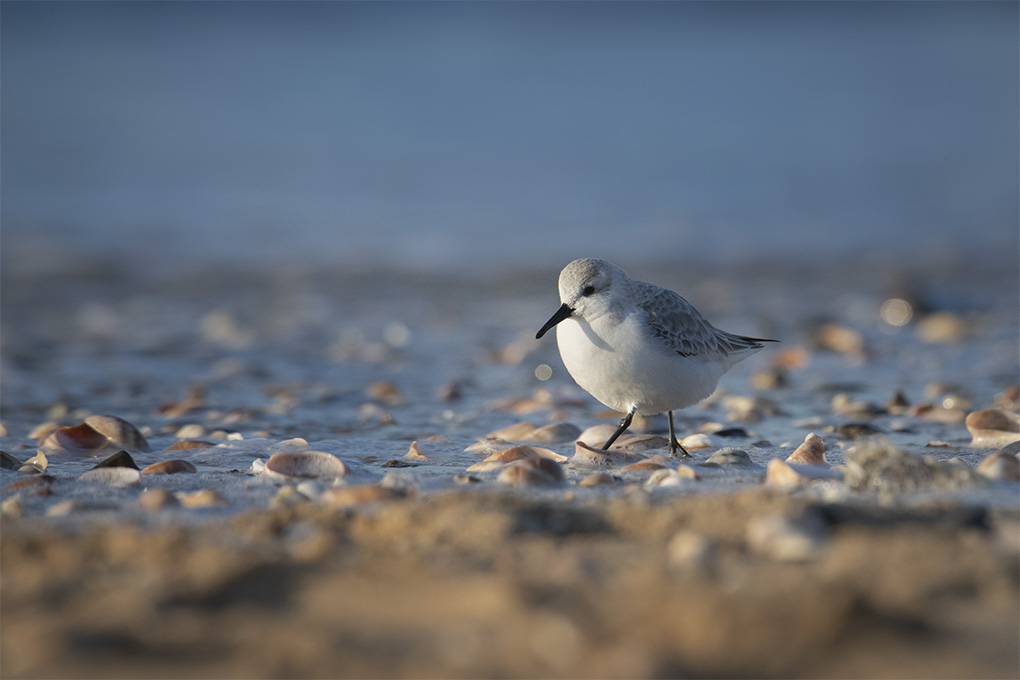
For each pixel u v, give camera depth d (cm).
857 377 1216
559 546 477
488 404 1062
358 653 366
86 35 6288
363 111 4366
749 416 970
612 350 758
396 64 5859
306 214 2638
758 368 1292
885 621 379
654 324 762
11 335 1505
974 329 1536
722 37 7800
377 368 1325
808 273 2061
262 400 1121
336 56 6181
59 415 1023
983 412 845
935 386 1107
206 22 7012
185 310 1759
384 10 7519
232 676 351
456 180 3127
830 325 1590
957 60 6247
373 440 877
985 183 3066
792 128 4112
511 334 1576
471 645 371
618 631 375
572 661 355
